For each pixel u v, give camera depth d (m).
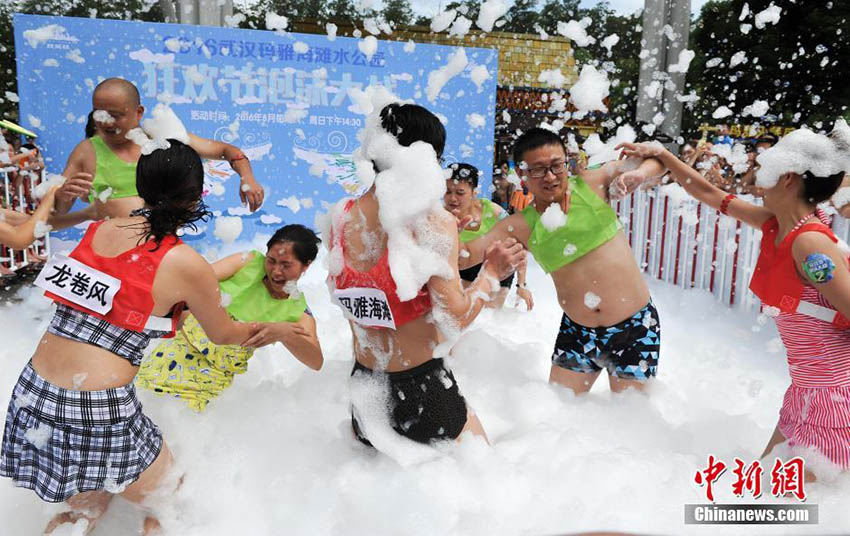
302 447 2.60
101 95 3.41
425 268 2.02
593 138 3.61
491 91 7.84
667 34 8.57
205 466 2.38
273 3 9.95
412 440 2.36
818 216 2.26
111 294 1.91
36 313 4.52
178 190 1.96
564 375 3.13
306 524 2.16
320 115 7.43
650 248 6.64
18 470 2.01
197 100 7.11
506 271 2.20
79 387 1.91
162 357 2.77
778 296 2.26
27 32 6.62
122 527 2.19
